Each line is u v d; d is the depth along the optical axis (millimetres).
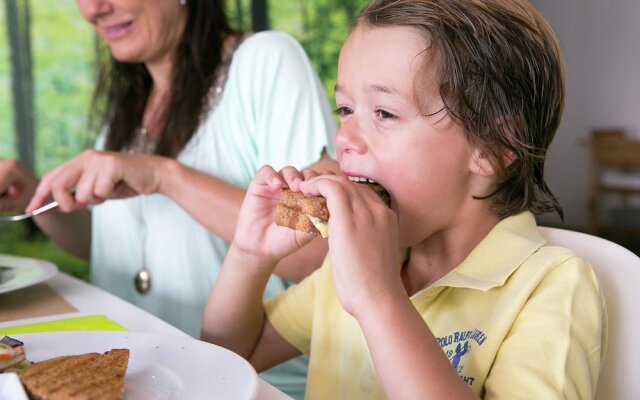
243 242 1018
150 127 1723
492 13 882
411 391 663
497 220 949
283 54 1555
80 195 1341
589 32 3826
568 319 770
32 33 2988
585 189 3836
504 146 897
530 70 897
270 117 1521
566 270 821
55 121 3070
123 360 668
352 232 739
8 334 931
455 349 847
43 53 3018
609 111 3758
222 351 727
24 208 1630
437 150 864
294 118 1494
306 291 1103
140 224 1598
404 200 881
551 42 941
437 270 961
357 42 901
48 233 1860
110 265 1667
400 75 850
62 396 582
